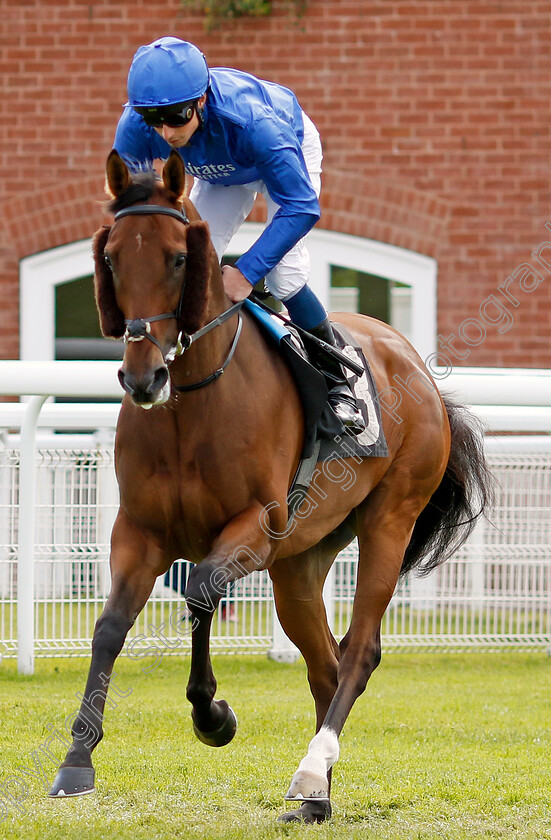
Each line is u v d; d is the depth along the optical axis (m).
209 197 6.59
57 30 15.36
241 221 6.70
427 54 15.39
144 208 5.18
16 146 15.34
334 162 15.40
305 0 15.38
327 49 15.40
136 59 5.72
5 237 15.33
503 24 15.40
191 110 5.69
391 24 15.39
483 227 15.39
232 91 5.89
